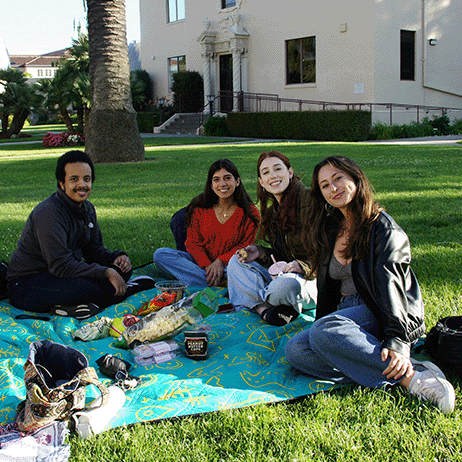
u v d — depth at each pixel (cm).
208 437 236
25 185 1039
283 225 377
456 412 249
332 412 250
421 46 2108
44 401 236
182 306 331
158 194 880
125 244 590
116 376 285
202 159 1344
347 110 1920
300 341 285
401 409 252
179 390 271
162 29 2869
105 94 1307
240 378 284
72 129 2778
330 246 296
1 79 2934
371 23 1948
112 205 805
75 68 2777
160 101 2875
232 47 2400
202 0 2572
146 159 1388
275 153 374
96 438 236
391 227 271
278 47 2292
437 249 516
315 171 288
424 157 1255
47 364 268
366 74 1995
